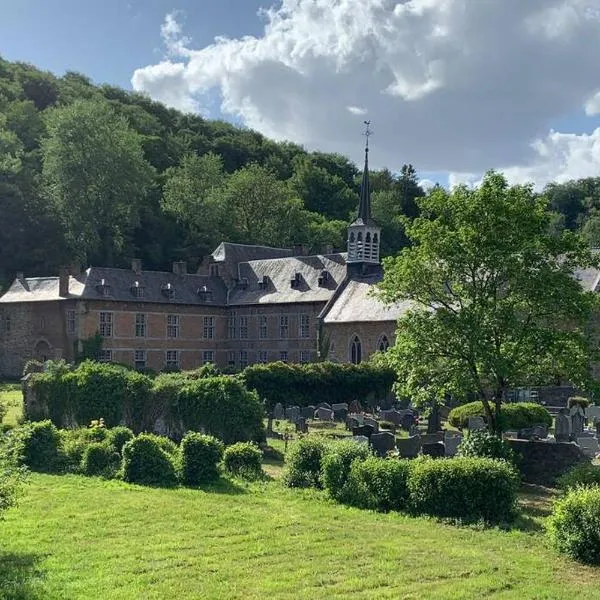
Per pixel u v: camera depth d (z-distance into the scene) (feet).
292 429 126.41
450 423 135.74
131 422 107.96
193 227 343.46
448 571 46.39
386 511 63.67
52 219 286.46
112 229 306.96
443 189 83.46
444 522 59.93
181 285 253.24
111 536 53.52
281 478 76.64
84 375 110.83
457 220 80.43
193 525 56.80
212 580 43.93
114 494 68.18
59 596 40.45
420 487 62.44
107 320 231.91
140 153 309.42
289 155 495.41
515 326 75.82
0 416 110.73
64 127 289.53
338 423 139.03
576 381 78.13
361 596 41.52
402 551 50.72
